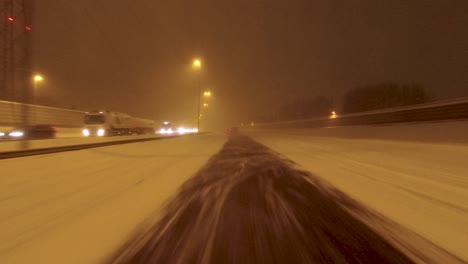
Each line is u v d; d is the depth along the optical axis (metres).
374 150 16.36
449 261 3.70
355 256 3.77
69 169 10.20
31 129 30.14
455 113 24.97
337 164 11.66
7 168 9.84
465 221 5.13
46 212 5.69
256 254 3.78
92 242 4.32
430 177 8.84
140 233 4.60
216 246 4.02
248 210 5.63
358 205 6.01
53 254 3.97
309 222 4.98
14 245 4.25
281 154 15.48
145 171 10.14
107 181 8.45
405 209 5.78
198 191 7.24
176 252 3.87
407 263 3.62
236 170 10.30
